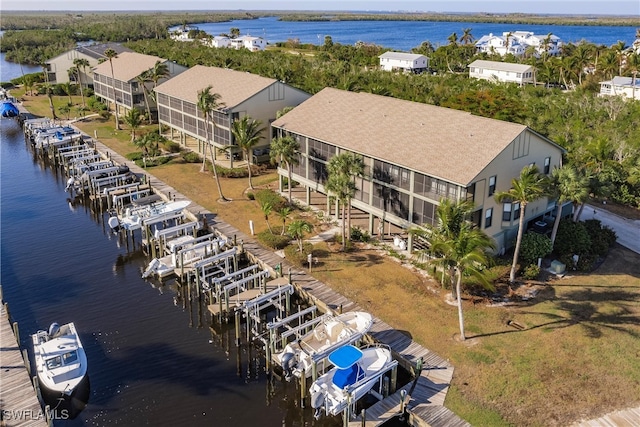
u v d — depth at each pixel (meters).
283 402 29.86
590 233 42.56
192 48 158.25
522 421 25.75
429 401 27.23
